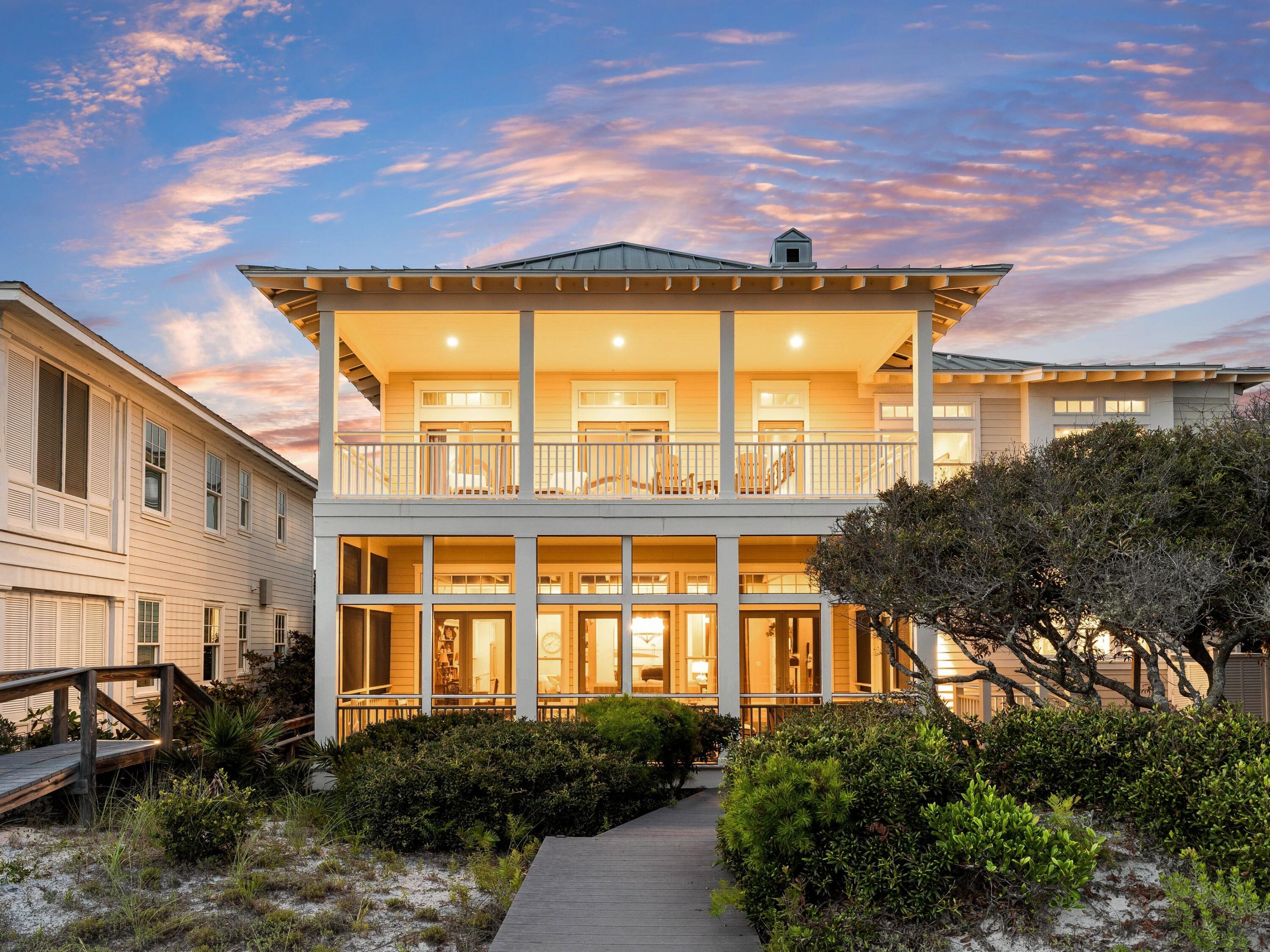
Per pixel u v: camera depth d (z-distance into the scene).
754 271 13.06
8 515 10.77
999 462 9.27
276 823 8.41
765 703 15.51
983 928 5.02
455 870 7.27
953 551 8.30
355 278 12.76
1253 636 7.79
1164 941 4.79
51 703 11.98
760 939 5.40
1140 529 7.36
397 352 15.76
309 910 6.19
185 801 6.82
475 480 16.73
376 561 16.28
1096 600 7.36
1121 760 5.70
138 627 14.20
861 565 8.84
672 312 13.34
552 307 13.21
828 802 5.22
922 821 5.34
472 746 8.70
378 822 7.84
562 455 16.05
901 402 16.92
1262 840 4.87
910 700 8.46
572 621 16.20
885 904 5.15
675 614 16.28
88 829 7.45
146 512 14.42
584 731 9.48
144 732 9.65
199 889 6.38
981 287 13.30
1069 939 4.87
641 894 6.13
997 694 14.58
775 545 15.52
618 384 17.03
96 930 5.60
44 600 11.70
